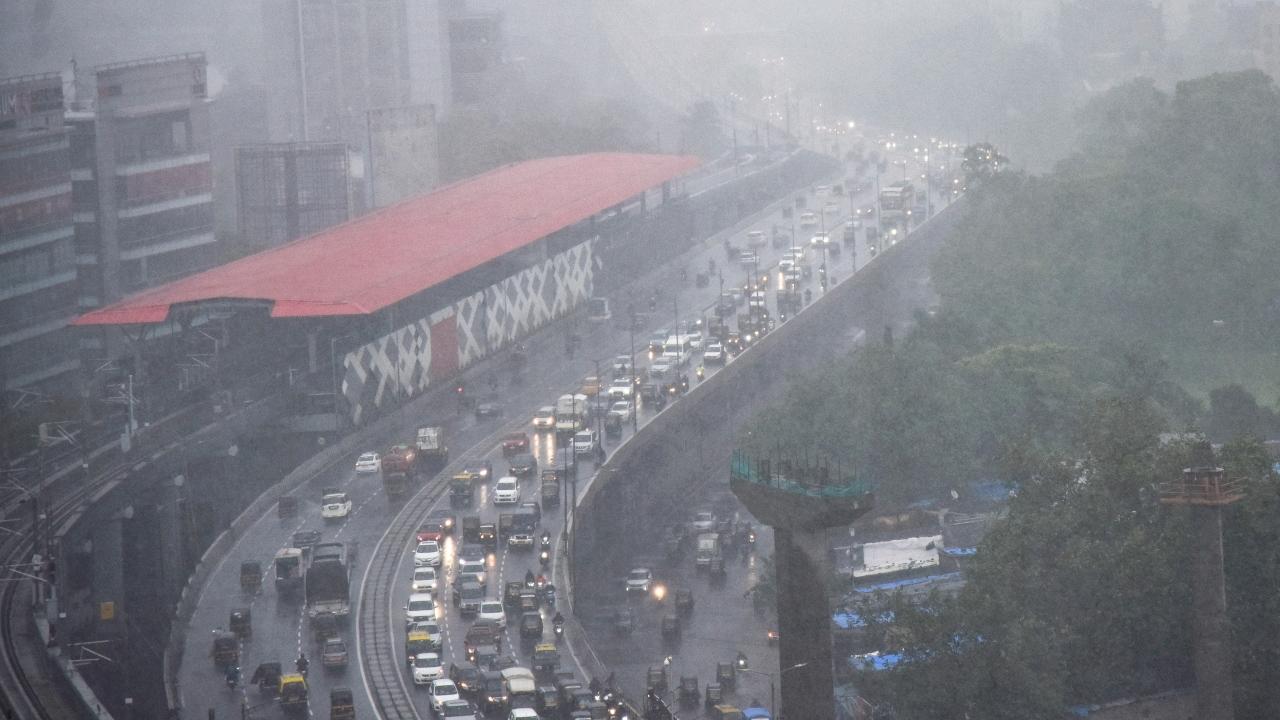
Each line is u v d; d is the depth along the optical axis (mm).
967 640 184750
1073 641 188500
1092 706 187375
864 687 195750
